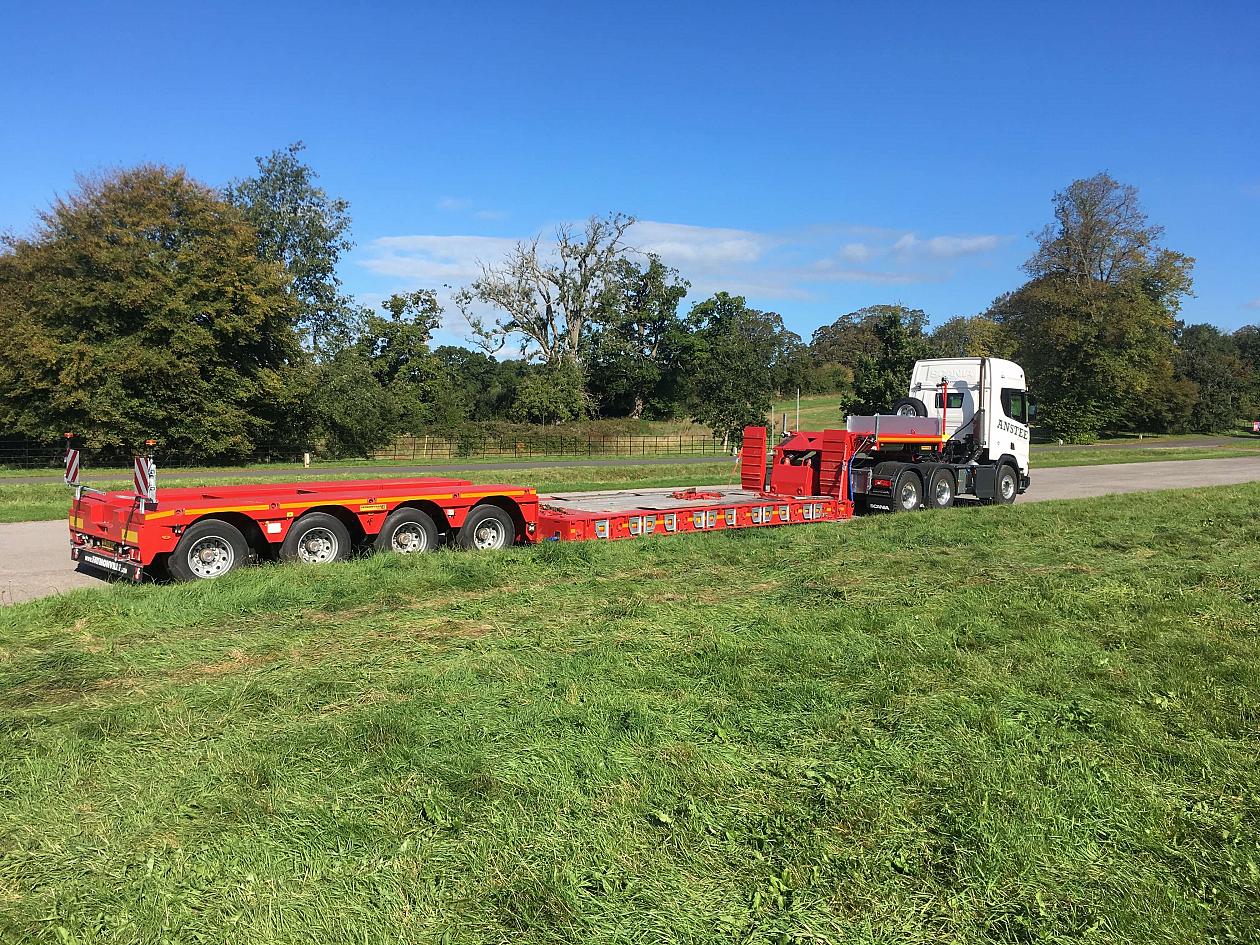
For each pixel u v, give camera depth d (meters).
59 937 2.89
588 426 60.41
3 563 10.82
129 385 36.66
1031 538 11.97
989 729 4.75
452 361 79.88
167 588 7.94
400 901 3.08
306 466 37.72
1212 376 78.88
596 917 3.00
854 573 9.27
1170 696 5.34
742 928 2.96
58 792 3.90
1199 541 11.71
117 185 39.00
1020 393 18.30
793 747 4.47
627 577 9.03
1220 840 3.60
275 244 52.22
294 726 4.68
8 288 38.59
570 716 4.81
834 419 65.94
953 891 3.19
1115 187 62.91
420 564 9.03
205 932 2.91
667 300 77.06
